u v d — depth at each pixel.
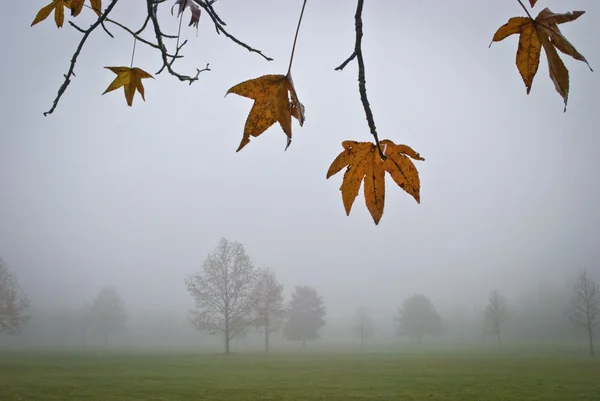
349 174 0.92
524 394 18.67
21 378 24.14
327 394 18.91
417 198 0.88
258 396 18.36
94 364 32.94
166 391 19.64
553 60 0.89
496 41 0.94
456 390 19.98
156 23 1.49
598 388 20.27
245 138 0.89
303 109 0.92
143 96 1.49
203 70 1.56
